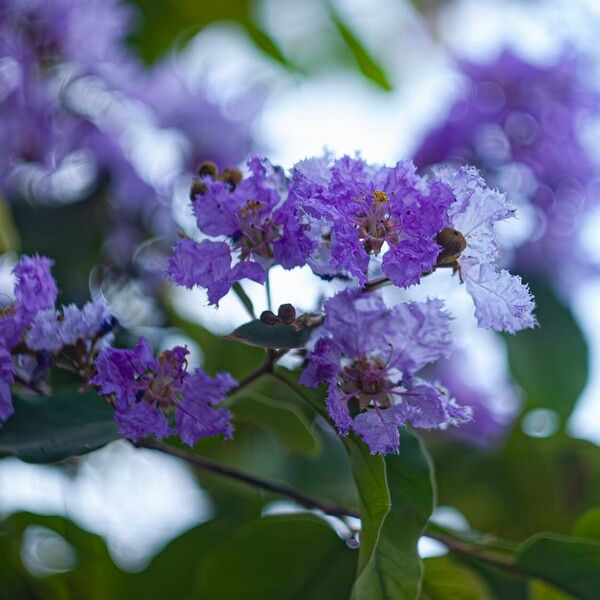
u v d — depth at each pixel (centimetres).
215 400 68
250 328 67
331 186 66
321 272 67
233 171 71
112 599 83
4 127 90
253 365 88
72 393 72
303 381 67
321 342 67
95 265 90
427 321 67
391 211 66
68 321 70
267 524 77
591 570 76
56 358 71
